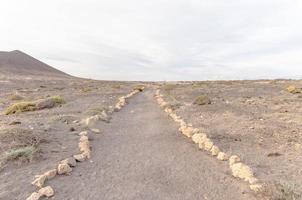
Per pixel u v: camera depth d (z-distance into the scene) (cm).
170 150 1129
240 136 1264
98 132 1430
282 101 2520
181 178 826
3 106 2809
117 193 718
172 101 2881
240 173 823
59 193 703
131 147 1177
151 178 826
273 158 966
